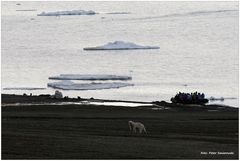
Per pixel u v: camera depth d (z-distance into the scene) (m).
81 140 192.50
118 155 168.88
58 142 187.00
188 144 193.75
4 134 198.75
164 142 196.00
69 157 164.62
